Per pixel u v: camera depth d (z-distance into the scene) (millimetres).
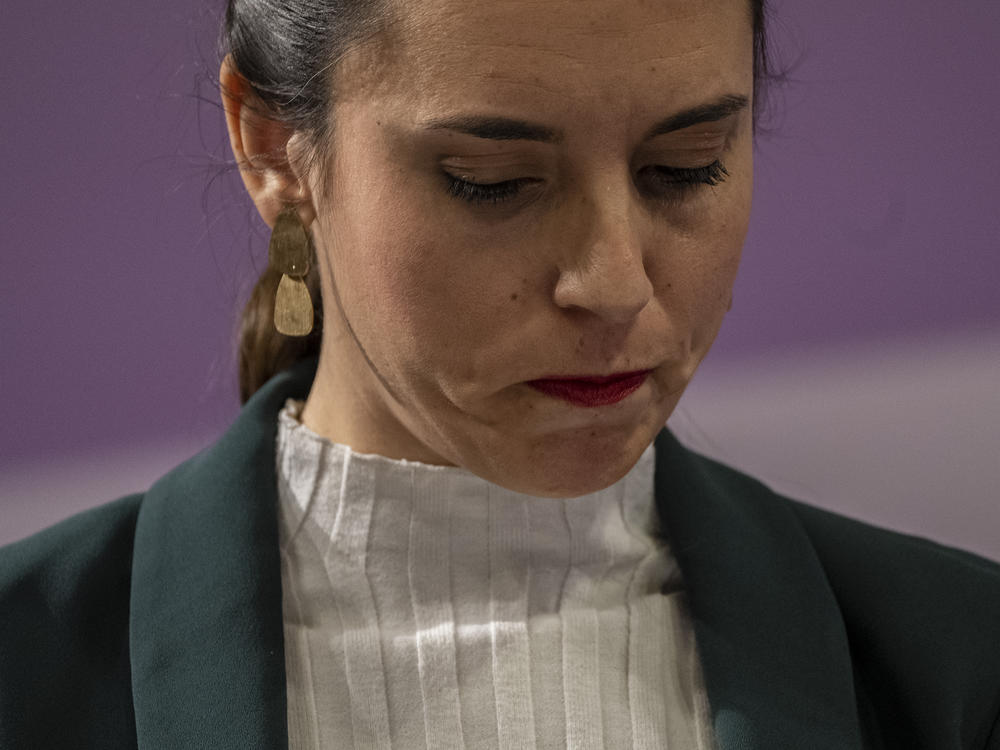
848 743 3564
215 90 4023
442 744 3582
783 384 8547
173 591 3598
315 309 4035
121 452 7801
